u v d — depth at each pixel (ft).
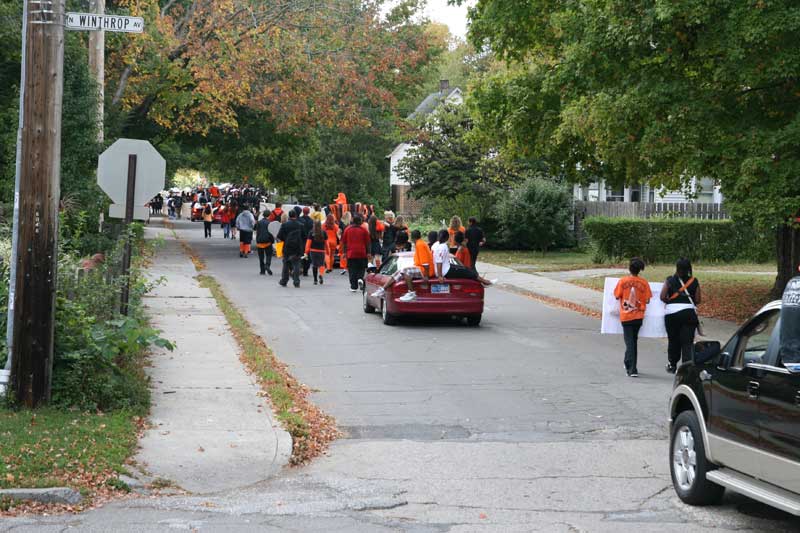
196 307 70.85
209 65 116.98
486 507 27.12
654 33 58.70
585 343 59.16
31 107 34.01
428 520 25.79
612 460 32.65
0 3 90.12
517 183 140.87
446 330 64.34
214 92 116.06
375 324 66.69
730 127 58.34
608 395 43.62
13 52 92.48
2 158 91.56
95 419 33.81
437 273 65.05
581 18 63.82
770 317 25.38
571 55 63.05
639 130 63.77
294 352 54.75
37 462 28.27
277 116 122.62
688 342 48.24
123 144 45.65
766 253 119.34
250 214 122.83
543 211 130.72
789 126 55.42
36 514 25.48
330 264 106.52
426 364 51.21
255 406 38.63
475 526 25.25
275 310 73.36
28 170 34.09
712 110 58.85
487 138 82.02
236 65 116.57
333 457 33.04
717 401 26.05
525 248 143.02
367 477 30.42
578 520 25.88
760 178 55.98
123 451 30.63
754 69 54.85
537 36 76.64
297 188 213.46
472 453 33.58
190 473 29.91
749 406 24.44
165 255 120.06
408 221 177.88
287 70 121.39
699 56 59.88
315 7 122.93
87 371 36.37
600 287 91.66
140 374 42.80
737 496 28.45
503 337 61.36
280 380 43.91
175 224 219.41
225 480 29.50
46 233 34.37
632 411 40.47
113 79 118.01
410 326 65.98
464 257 86.17
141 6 114.01
